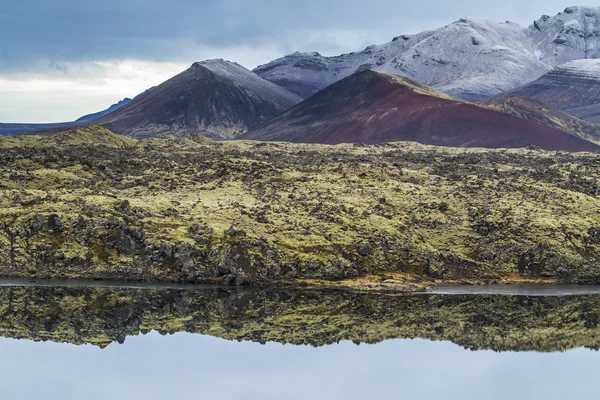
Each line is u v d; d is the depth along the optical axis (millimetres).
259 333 190750
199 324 198500
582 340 189875
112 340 181625
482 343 185500
